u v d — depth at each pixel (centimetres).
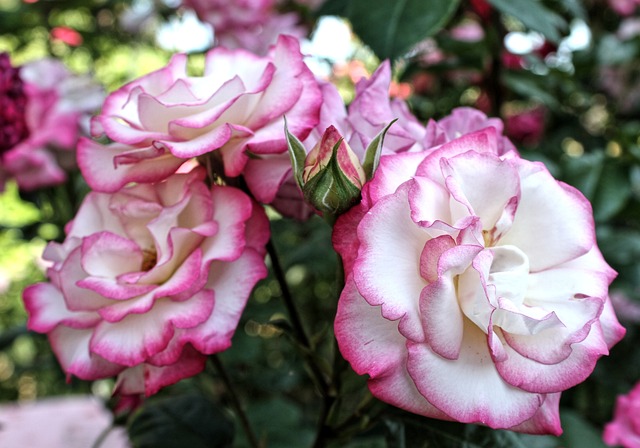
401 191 19
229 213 22
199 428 33
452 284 18
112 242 23
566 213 20
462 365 19
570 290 20
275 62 23
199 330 22
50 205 50
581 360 19
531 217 20
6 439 54
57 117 45
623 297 57
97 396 60
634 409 35
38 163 44
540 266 20
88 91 47
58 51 83
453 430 24
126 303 22
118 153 23
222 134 21
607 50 58
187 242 22
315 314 75
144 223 24
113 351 22
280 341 69
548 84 54
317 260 51
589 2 68
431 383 18
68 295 23
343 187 20
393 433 24
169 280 22
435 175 20
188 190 23
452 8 32
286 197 25
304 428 54
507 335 19
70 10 76
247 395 67
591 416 59
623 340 57
